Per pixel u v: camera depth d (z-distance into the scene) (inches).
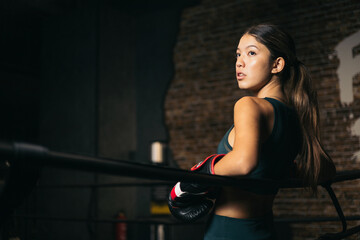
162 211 220.8
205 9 222.8
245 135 33.7
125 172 22.5
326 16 188.4
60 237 222.2
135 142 238.7
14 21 236.2
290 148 40.0
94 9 232.7
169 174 25.3
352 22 181.9
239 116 35.2
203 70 219.1
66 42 241.6
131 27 246.7
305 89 42.3
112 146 226.5
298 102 41.6
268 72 41.1
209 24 220.5
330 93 183.5
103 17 232.8
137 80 243.4
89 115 226.4
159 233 195.0
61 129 235.6
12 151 17.6
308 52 191.2
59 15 246.5
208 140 212.7
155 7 236.8
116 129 229.9
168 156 224.8
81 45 235.3
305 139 41.2
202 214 37.7
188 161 217.8
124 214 226.1
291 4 197.9
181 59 228.2
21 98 242.1
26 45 243.9
